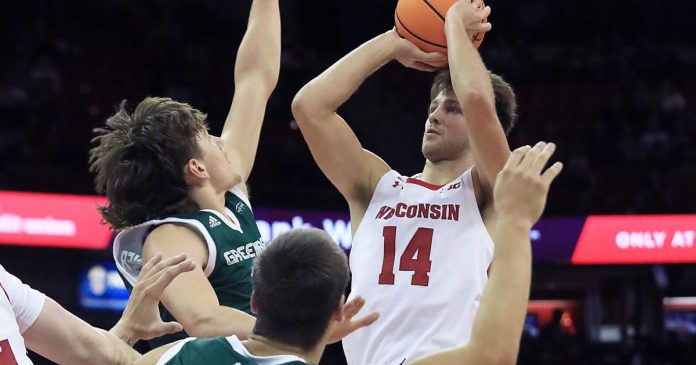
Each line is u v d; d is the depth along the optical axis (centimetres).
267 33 488
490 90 385
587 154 1742
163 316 393
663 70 1983
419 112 1916
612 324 1628
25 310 326
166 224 386
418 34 422
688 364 1527
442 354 283
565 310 1633
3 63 1673
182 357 294
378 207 434
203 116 416
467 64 379
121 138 398
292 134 1666
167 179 394
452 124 432
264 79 479
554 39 2147
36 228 1221
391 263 418
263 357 284
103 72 1739
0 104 1536
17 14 1827
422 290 409
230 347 290
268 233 1359
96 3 1931
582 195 1552
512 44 2094
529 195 288
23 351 318
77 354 325
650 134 1775
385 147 1838
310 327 284
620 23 2156
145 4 1983
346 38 2116
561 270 1627
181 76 1783
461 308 404
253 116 466
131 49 1817
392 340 408
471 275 407
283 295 281
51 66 1683
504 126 448
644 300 1636
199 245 383
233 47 1933
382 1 2148
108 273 1338
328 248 287
